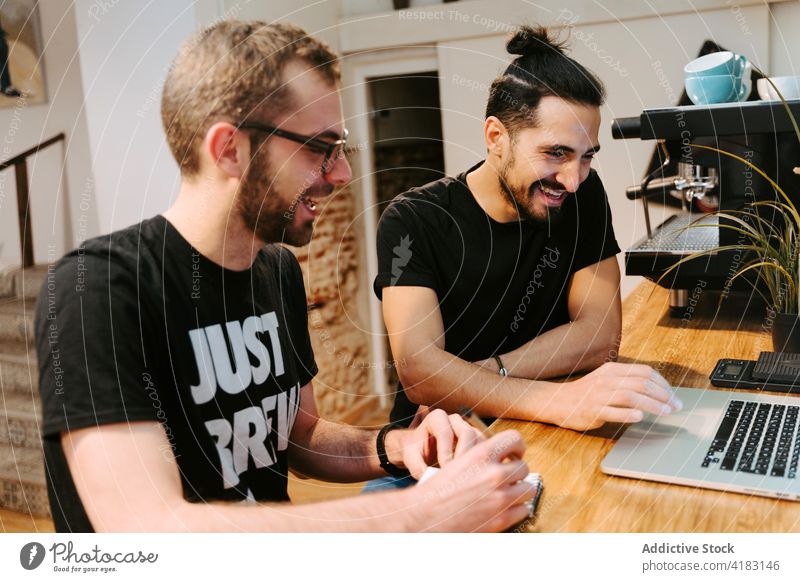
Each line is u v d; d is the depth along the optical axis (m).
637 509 0.65
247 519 0.66
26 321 2.49
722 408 0.83
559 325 1.33
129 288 0.76
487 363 1.14
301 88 0.86
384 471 0.96
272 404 0.93
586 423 0.83
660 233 1.45
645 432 0.78
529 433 0.85
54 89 2.68
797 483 0.64
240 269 0.89
